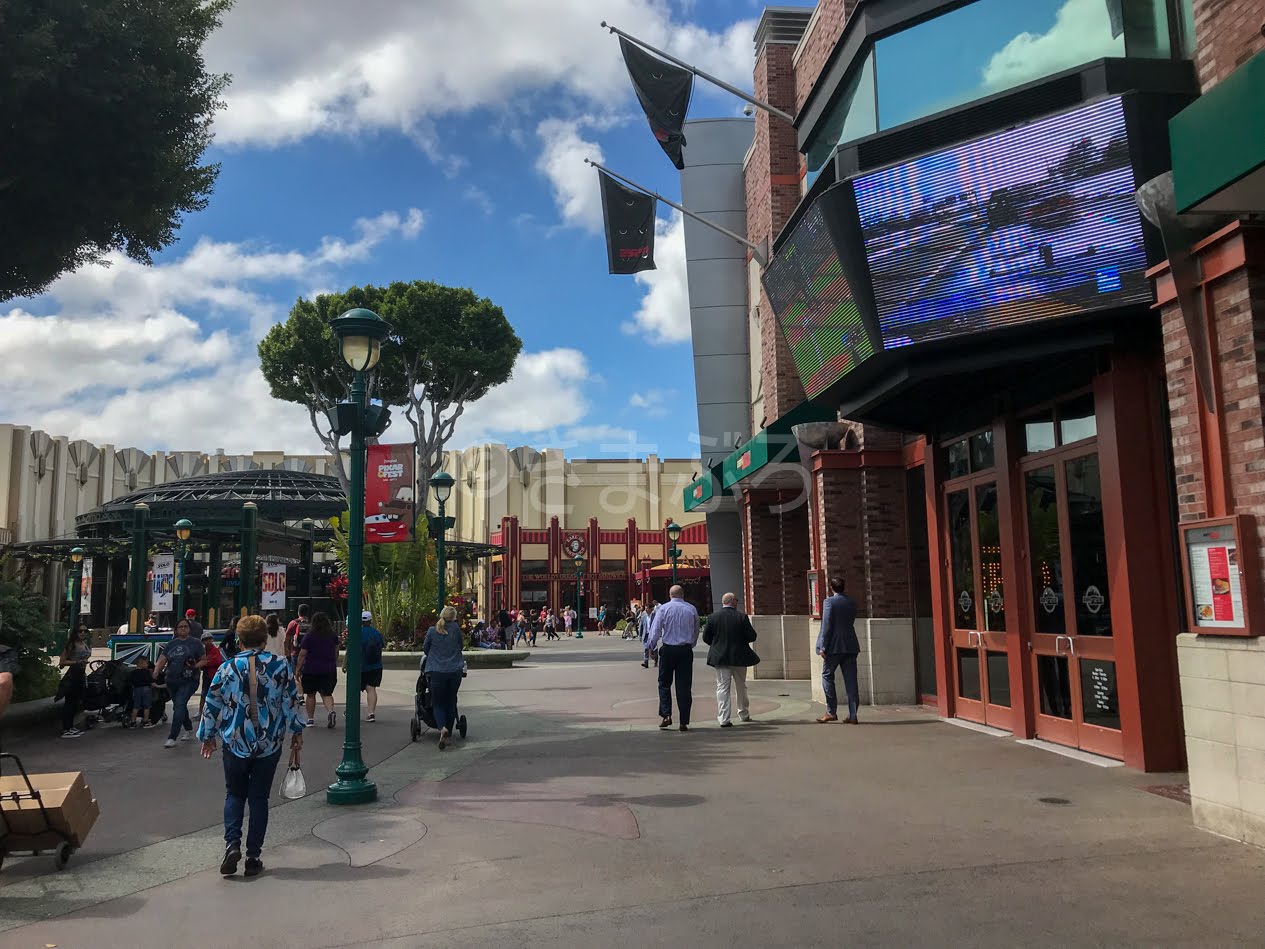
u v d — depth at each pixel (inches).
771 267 488.4
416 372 1435.8
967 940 176.1
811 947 176.2
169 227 518.9
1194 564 246.8
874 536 536.1
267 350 1424.7
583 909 202.8
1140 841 236.4
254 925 199.0
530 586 2438.5
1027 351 356.8
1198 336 244.2
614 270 647.1
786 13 749.9
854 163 392.8
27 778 233.8
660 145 545.6
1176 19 331.6
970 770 334.6
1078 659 362.0
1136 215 316.5
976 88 371.2
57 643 565.3
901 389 411.2
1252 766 227.5
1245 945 168.6
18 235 452.1
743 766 362.3
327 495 1626.5
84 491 2325.3
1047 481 384.2
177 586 1125.1
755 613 753.0
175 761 420.2
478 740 464.8
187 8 467.5
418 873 233.5
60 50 410.6
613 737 458.6
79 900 217.8
